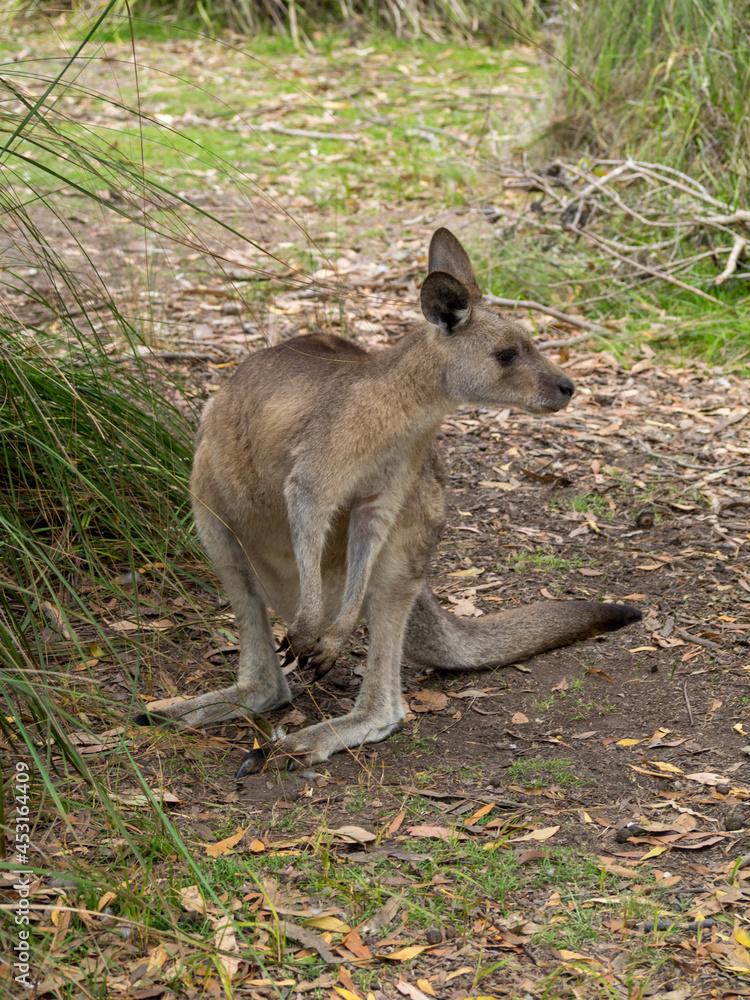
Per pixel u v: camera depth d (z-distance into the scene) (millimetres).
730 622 5051
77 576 5090
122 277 8883
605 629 4926
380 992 2975
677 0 10586
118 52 15406
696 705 4434
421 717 4559
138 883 3297
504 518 6242
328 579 4652
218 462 4422
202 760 4074
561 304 8977
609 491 6496
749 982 2992
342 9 17047
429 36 17000
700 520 6094
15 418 4812
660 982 2996
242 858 3490
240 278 9227
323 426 4152
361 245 10133
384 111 13906
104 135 12188
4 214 4945
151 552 5227
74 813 3629
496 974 3031
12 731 3916
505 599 5414
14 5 6266
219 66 15352
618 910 3273
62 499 4727
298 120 13453
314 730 4223
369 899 3309
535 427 7371
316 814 3785
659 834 3646
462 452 7070
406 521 4387
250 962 3053
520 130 12281
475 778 4027
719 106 9594
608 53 11102
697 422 7301
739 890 3332
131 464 5219
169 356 7320
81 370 5508
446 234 4738
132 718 4199
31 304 7910
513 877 3422
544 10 15125
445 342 4363
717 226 8641
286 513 4332
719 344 8258
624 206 8992
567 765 4074
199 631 5023
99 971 2990
